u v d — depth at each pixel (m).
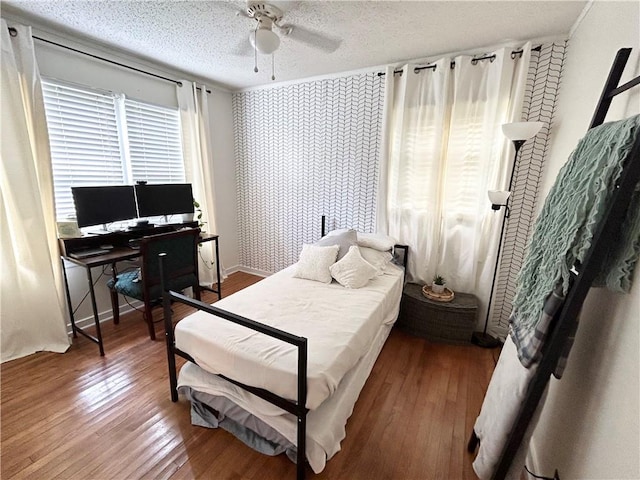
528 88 2.23
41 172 2.16
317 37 2.16
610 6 1.33
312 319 1.74
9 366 2.06
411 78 2.56
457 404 1.81
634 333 0.78
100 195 2.44
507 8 1.75
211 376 1.60
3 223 2.01
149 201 2.80
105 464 1.39
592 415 0.94
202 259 3.62
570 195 0.98
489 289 2.53
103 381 1.94
